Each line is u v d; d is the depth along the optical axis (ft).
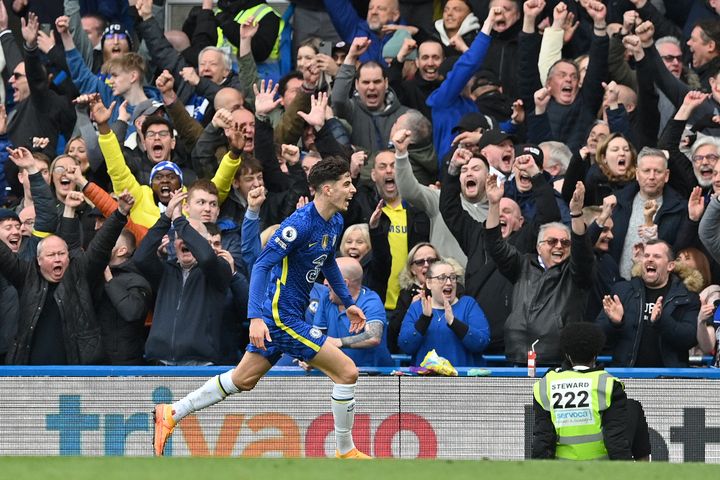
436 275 92.43
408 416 89.35
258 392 89.66
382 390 89.45
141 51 137.39
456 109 121.80
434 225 106.52
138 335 95.30
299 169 107.55
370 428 89.40
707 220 97.19
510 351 94.38
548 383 71.26
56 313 93.86
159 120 110.52
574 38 131.95
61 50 135.74
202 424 89.76
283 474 55.57
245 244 96.63
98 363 93.71
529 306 93.91
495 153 110.93
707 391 88.02
